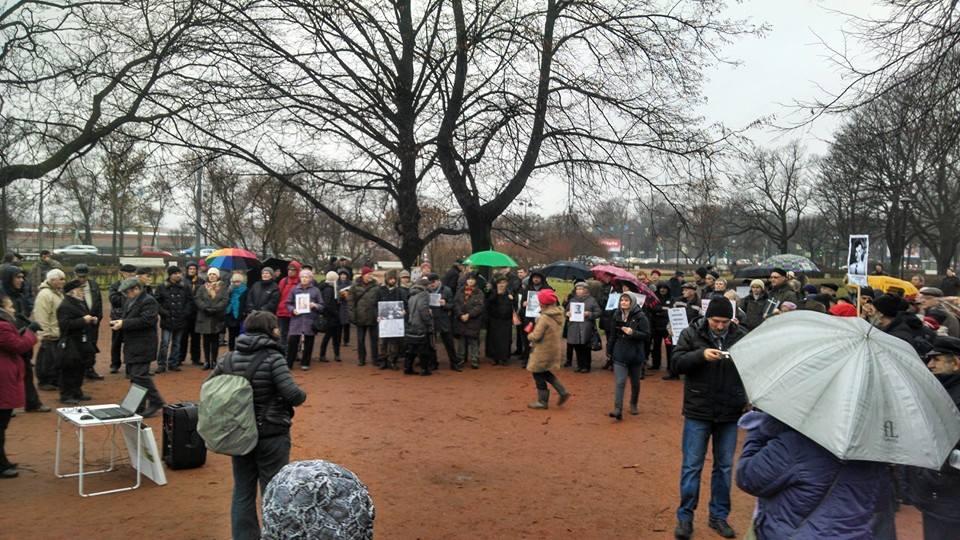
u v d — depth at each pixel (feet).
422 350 45.78
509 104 56.90
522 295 51.93
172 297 44.06
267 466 16.44
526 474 24.58
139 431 22.54
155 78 52.21
